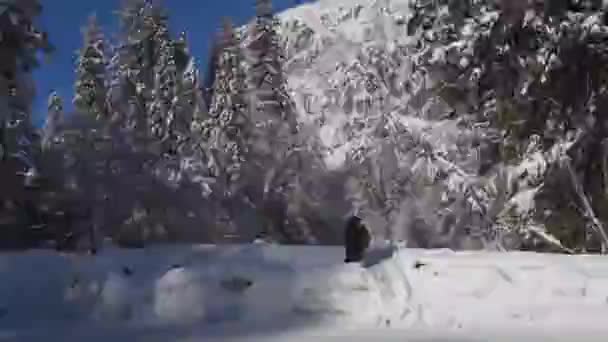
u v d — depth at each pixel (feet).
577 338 29.27
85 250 57.52
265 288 35.65
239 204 106.63
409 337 29.43
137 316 34.73
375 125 85.10
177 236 91.45
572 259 38.73
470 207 64.18
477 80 63.52
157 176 88.99
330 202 111.55
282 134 112.88
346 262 40.81
